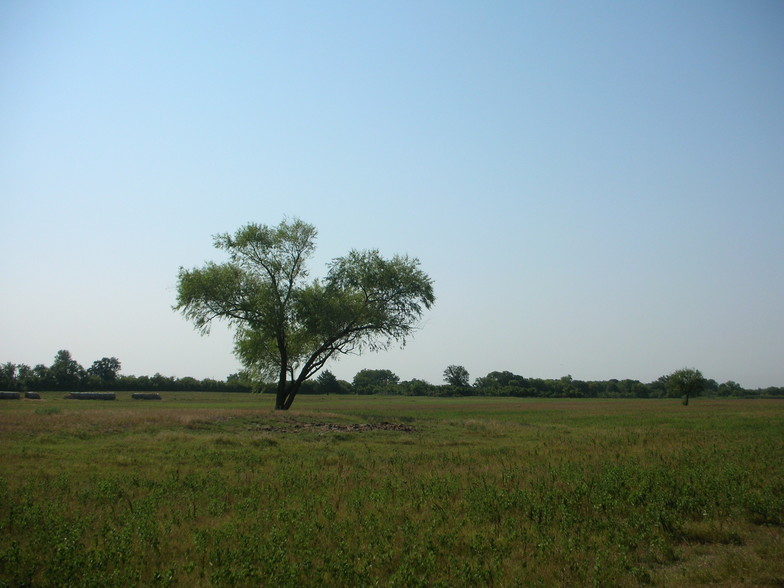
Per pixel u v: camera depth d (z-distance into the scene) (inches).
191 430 1202.0
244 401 3538.4
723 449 909.8
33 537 415.5
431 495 559.5
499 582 338.6
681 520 467.5
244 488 594.2
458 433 1342.3
